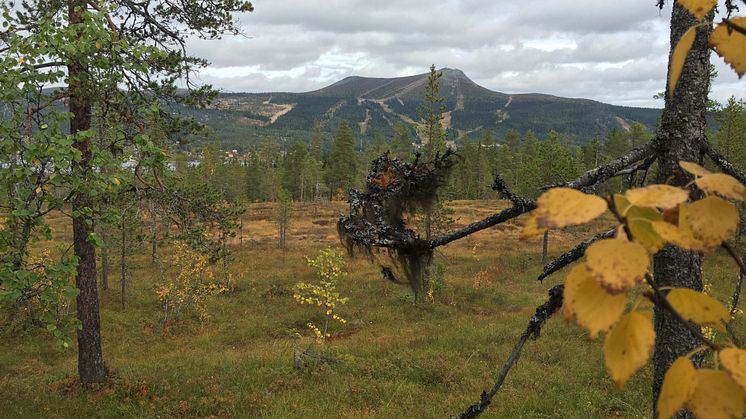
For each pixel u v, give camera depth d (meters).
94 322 9.83
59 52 5.84
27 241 5.61
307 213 53.78
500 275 25.34
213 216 9.37
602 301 0.37
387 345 13.48
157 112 7.30
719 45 0.51
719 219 0.41
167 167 7.24
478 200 58.38
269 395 9.70
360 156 77.69
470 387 9.74
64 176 5.61
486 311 19.08
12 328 5.85
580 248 1.78
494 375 10.34
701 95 1.73
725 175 0.43
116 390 9.62
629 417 7.79
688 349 1.70
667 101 1.80
